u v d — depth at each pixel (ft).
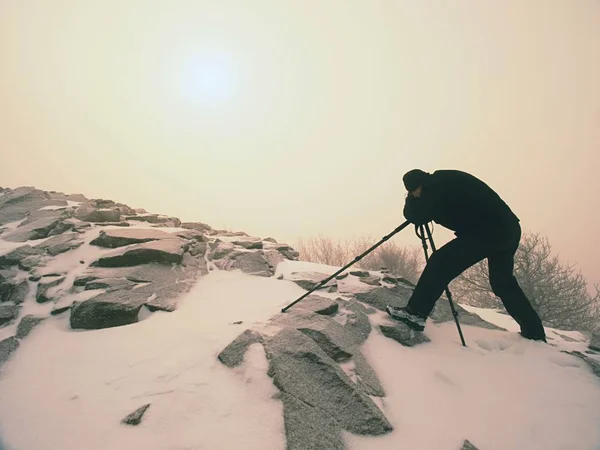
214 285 11.63
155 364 6.91
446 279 9.09
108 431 5.32
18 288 10.13
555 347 9.34
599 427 6.26
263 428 5.39
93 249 12.62
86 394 6.15
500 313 15.72
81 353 7.39
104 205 19.80
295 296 10.96
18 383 6.49
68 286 10.19
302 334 7.67
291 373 6.43
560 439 5.98
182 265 12.35
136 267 11.32
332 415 5.83
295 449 5.02
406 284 14.28
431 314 10.85
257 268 13.32
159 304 9.41
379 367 7.83
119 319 8.59
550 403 6.89
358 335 8.81
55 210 17.61
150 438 5.18
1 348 7.55
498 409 6.69
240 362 6.79
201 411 5.70
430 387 7.29
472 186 8.64
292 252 18.01
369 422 5.83
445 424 6.20
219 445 5.07
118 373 6.69
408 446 5.57
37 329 8.37
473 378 7.64
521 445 5.81
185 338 7.84
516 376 7.76
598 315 37.09
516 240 8.97
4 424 5.52
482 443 5.81
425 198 8.82
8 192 21.30
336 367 6.82
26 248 12.34
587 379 7.73
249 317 9.03
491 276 9.87
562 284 37.14
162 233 14.17
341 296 11.22
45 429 5.40
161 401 5.90
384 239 9.70
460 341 9.39
